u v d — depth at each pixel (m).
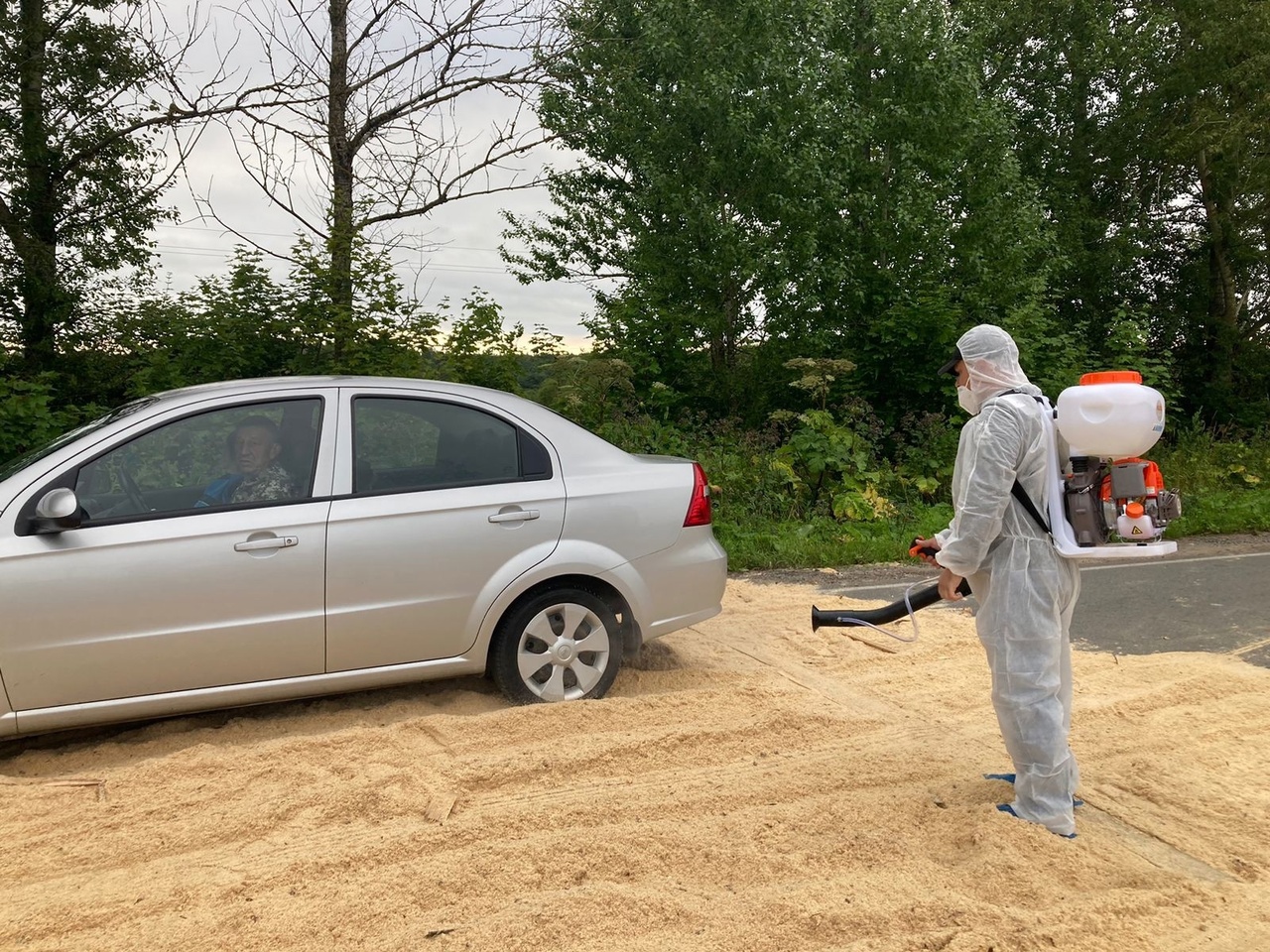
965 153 17.38
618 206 17.45
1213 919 2.94
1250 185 20.97
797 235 15.81
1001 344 3.73
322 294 10.86
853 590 8.28
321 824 3.64
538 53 12.02
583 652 5.05
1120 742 4.48
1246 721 4.79
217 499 4.55
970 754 4.35
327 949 2.80
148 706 4.39
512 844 3.41
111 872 3.31
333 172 11.85
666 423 14.50
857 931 2.85
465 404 5.10
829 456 12.16
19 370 11.51
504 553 4.88
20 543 4.20
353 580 4.63
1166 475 14.80
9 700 4.18
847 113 16.42
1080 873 3.23
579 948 2.78
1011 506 3.57
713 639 6.45
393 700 5.14
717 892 3.11
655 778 4.04
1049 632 3.54
